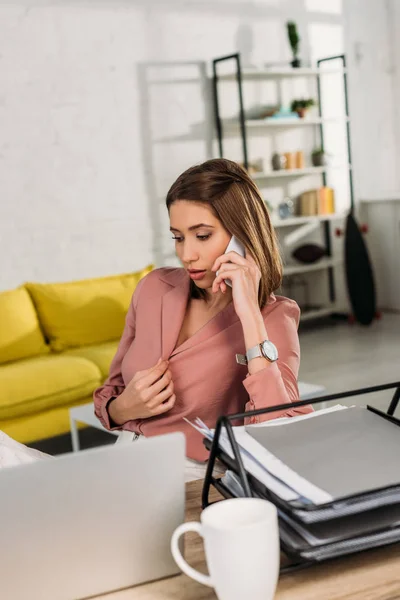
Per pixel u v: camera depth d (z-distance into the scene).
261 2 6.11
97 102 5.30
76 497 0.77
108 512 0.79
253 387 1.22
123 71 5.42
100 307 4.17
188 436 1.38
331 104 6.59
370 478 0.85
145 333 1.48
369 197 6.64
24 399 3.38
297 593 0.80
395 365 4.62
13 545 0.76
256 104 6.17
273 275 1.38
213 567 0.72
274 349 1.25
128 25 5.43
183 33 5.71
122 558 0.82
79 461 0.77
